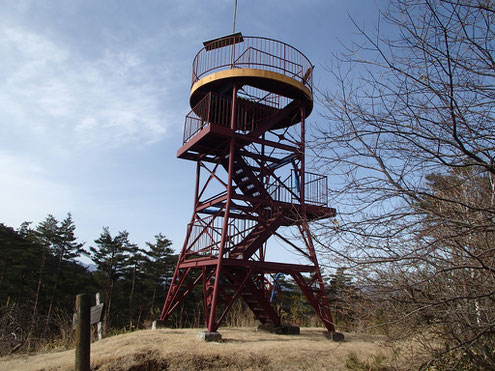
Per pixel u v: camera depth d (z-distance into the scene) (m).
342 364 9.45
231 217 14.63
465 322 5.35
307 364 9.40
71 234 52.66
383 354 8.71
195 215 15.48
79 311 5.66
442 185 5.47
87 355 5.57
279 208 13.75
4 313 13.27
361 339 12.55
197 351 9.59
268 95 15.78
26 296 43.50
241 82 14.02
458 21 4.38
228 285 14.15
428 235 4.97
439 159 4.54
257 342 11.23
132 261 52.62
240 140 13.94
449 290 5.48
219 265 12.17
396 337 6.15
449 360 5.96
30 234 51.75
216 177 14.13
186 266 14.96
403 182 4.96
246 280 12.84
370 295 5.68
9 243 43.84
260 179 15.37
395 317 5.78
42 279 46.28
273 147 14.19
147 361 8.95
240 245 14.16
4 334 12.09
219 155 15.54
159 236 56.00
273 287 15.44
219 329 14.67
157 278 52.62
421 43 4.59
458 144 4.43
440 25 4.16
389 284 5.41
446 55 4.14
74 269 53.19
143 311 50.09
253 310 14.98
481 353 5.92
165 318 15.25
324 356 9.88
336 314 13.60
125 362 8.80
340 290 6.31
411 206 4.85
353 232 5.13
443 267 4.89
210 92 13.78
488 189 5.45
